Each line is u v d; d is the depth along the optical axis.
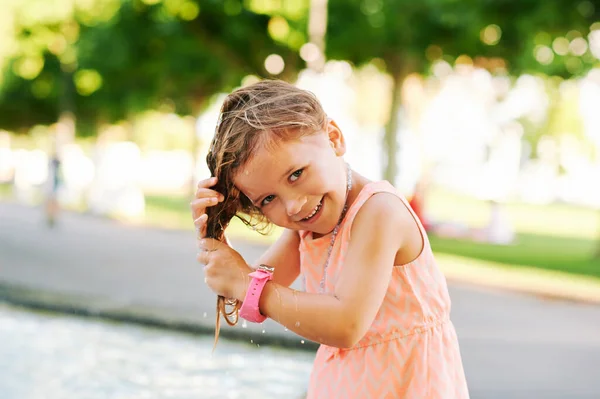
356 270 1.63
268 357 5.31
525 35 13.95
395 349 1.71
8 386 4.46
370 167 26.12
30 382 4.55
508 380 5.58
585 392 5.29
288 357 5.32
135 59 17.45
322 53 14.58
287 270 1.99
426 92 20.42
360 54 16.11
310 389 1.86
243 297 1.66
